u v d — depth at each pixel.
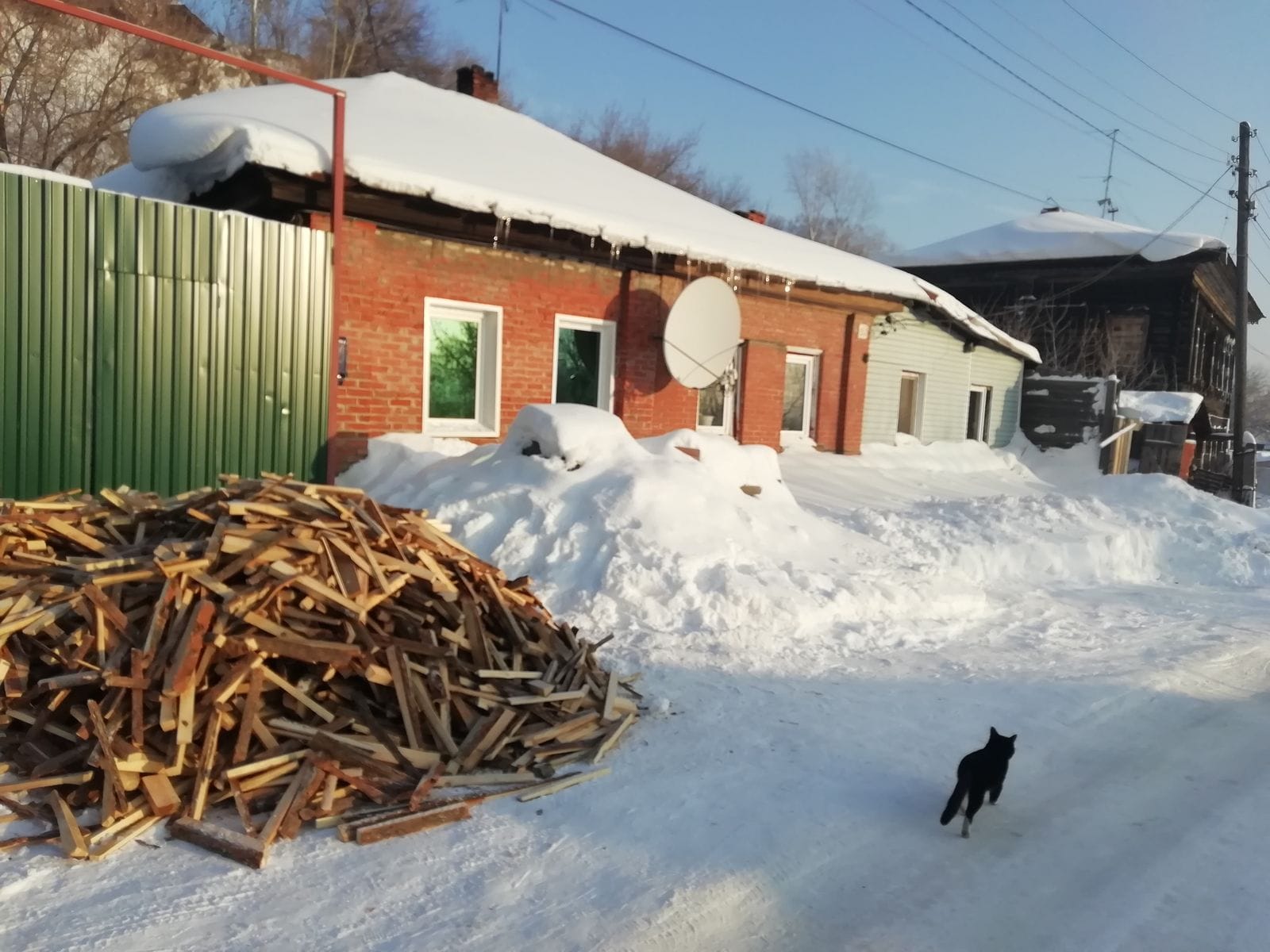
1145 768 5.25
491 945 3.12
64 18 20.80
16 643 4.10
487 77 14.70
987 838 4.25
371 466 9.03
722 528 8.12
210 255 7.73
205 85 24.55
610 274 11.39
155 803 3.70
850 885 3.74
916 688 6.23
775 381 14.06
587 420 8.43
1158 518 13.45
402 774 4.14
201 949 2.97
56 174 7.55
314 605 4.41
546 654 5.15
